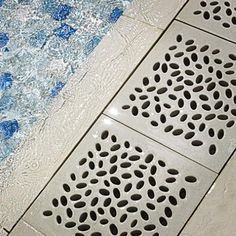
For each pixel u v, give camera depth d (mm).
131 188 1182
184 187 1158
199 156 1189
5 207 1212
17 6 1530
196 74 1301
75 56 1416
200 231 1101
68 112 1315
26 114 1352
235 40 1332
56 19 1489
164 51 1350
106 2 1479
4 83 1413
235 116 1228
